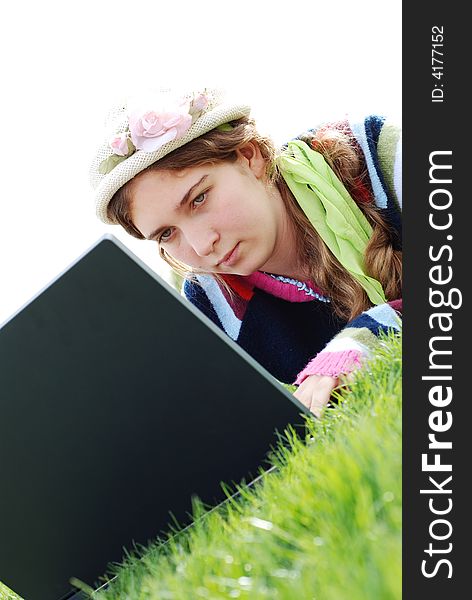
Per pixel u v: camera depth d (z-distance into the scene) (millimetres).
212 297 2139
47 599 1158
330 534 728
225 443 1050
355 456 831
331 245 1815
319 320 2041
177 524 1059
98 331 1025
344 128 1932
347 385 1258
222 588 746
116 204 1676
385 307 1509
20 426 1083
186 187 1601
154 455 1062
